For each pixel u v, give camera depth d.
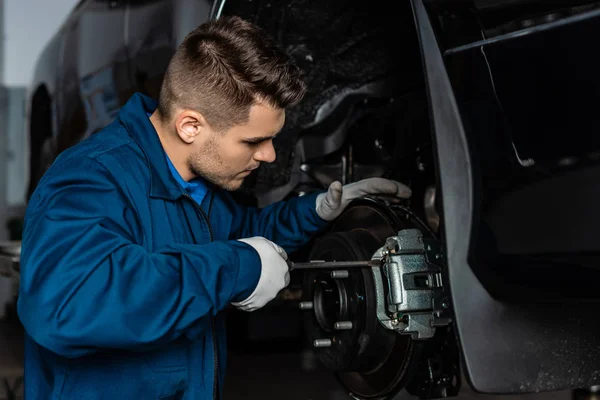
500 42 1.10
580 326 1.20
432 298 1.32
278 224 1.55
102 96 2.24
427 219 1.75
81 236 1.09
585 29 1.01
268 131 1.22
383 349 1.39
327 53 1.72
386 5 1.56
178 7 1.78
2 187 8.45
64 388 1.20
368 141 1.80
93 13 2.31
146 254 1.10
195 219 1.30
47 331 1.03
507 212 1.15
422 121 1.65
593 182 1.07
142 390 1.23
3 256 2.51
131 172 1.22
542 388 1.15
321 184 1.85
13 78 9.55
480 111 1.15
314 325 1.50
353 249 1.42
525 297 1.16
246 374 2.99
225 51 1.16
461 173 1.14
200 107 1.18
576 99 1.05
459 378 1.48
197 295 1.09
